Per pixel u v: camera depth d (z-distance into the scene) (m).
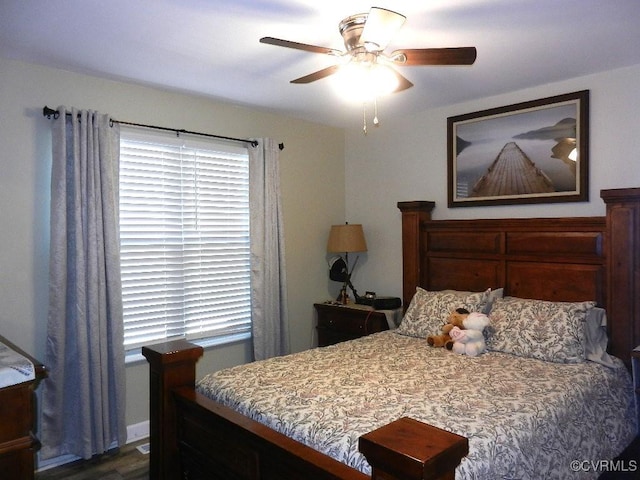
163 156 3.40
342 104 3.79
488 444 1.68
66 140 2.89
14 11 2.13
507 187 3.52
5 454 1.75
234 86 3.29
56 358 2.82
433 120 3.99
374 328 3.90
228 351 3.83
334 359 2.76
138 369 3.29
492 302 3.26
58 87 2.92
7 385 1.75
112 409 3.06
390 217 4.34
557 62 2.86
